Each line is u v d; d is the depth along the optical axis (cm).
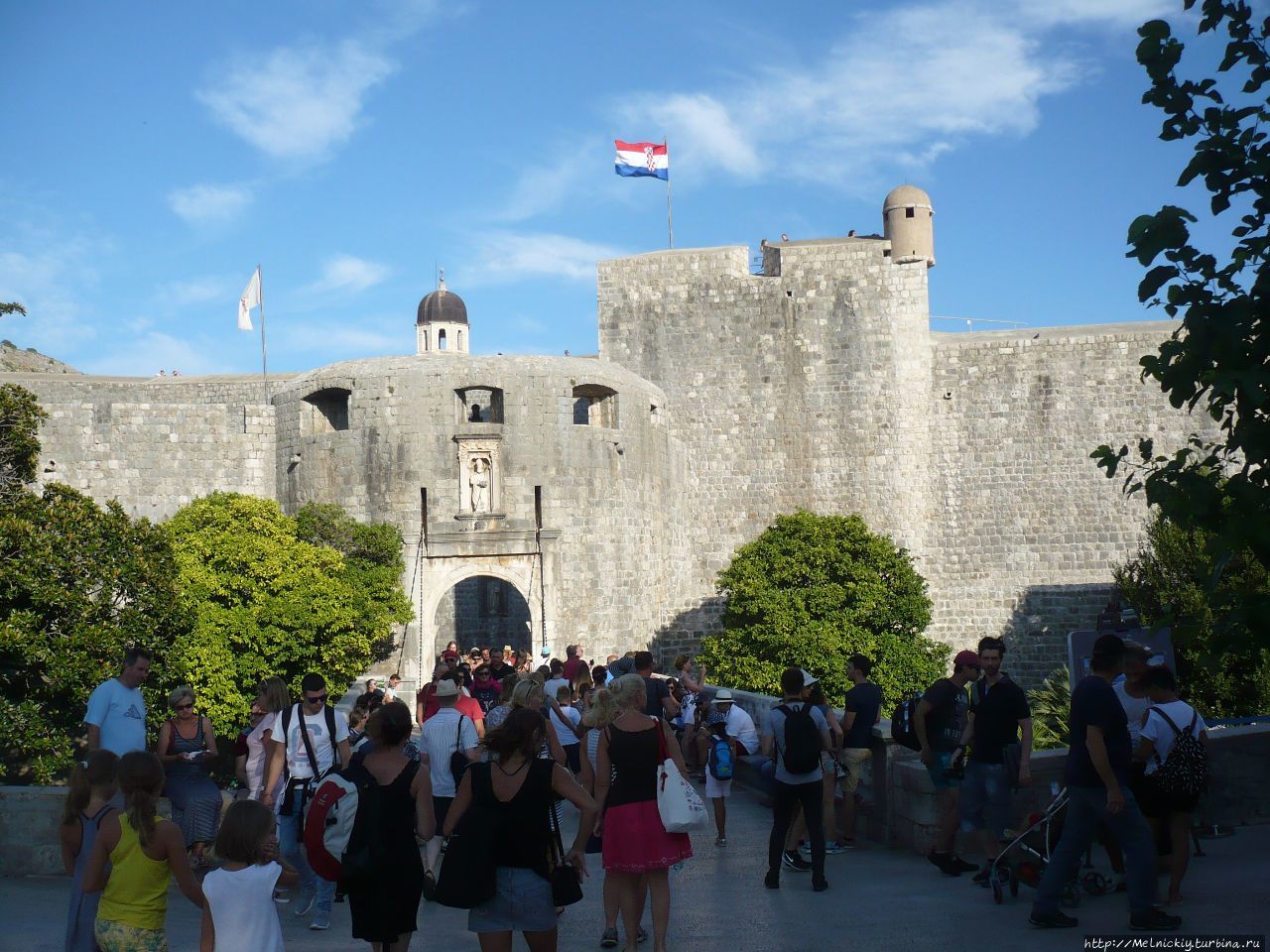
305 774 1321
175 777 1377
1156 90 1051
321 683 1325
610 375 4472
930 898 1255
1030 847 1249
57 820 1503
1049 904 1091
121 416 4503
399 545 4169
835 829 1609
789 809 1362
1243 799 1512
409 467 4212
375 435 4244
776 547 4744
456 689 1355
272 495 4566
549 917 920
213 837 1388
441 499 4203
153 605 3244
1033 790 1432
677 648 5062
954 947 1046
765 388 5469
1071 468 5381
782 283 5488
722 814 1722
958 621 5409
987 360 5450
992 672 1321
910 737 1519
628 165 5722
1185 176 1033
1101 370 5394
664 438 4856
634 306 5538
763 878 1452
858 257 5472
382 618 3950
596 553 4338
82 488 4462
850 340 5450
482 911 919
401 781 977
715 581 5322
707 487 5453
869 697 1647
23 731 2812
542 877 920
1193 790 1135
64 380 5584
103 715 1287
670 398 5484
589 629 4297
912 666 4538
